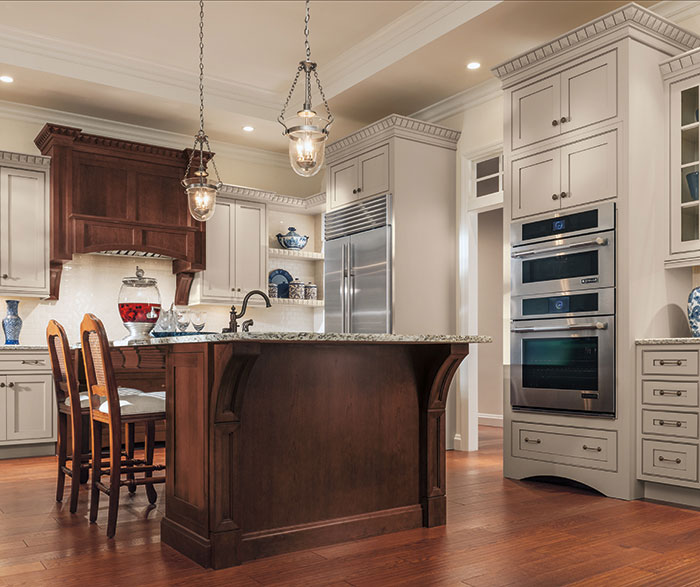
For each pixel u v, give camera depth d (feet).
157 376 17.90
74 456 10.61
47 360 16.75
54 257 17.57
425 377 9.85
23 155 17.24
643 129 11.86
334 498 8.89
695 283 12.67
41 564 7.88
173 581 7.28
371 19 15.23
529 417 13.14
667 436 10.97
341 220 18.45
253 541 8.09
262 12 14.88
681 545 8.64
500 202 16.49
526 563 7.89
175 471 8.78
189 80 18.29
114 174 18.62
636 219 11.66
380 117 19.51
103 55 16.88
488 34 14.30
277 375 8.51
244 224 21.20
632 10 11.47
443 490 9.76
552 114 13.01
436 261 17.33
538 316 13.05
